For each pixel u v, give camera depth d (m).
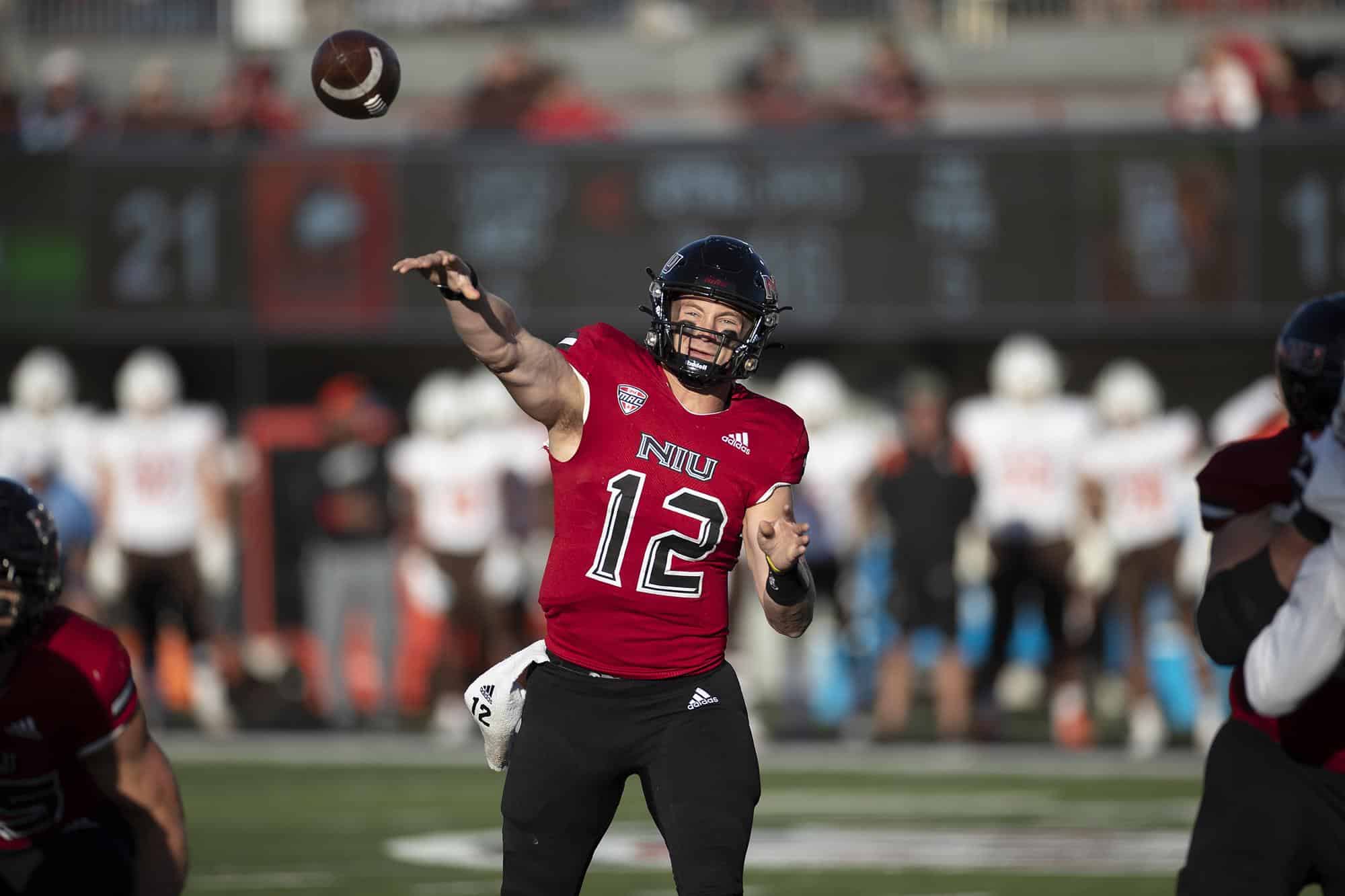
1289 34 54.97
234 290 44.84
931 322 43.81
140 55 56.66
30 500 11.73
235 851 25.84
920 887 22.91
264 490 45.88
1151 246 43.38
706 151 44.16
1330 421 12.98
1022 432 38.53
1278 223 43.16
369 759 35.78
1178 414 50.81
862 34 56.53
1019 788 31.69
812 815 29.00
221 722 39.94
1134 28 55.72
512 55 49.12
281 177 44.75
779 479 13.96
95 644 11.94
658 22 57.06
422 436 40.00
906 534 37.62
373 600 39.91
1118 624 40.22
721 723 13.80
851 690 40.41
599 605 13.72
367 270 44.69
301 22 57.66
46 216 45.00
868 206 43.84
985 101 54.94
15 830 12.08
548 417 13.71
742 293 13.72
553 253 44.47
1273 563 12.41
